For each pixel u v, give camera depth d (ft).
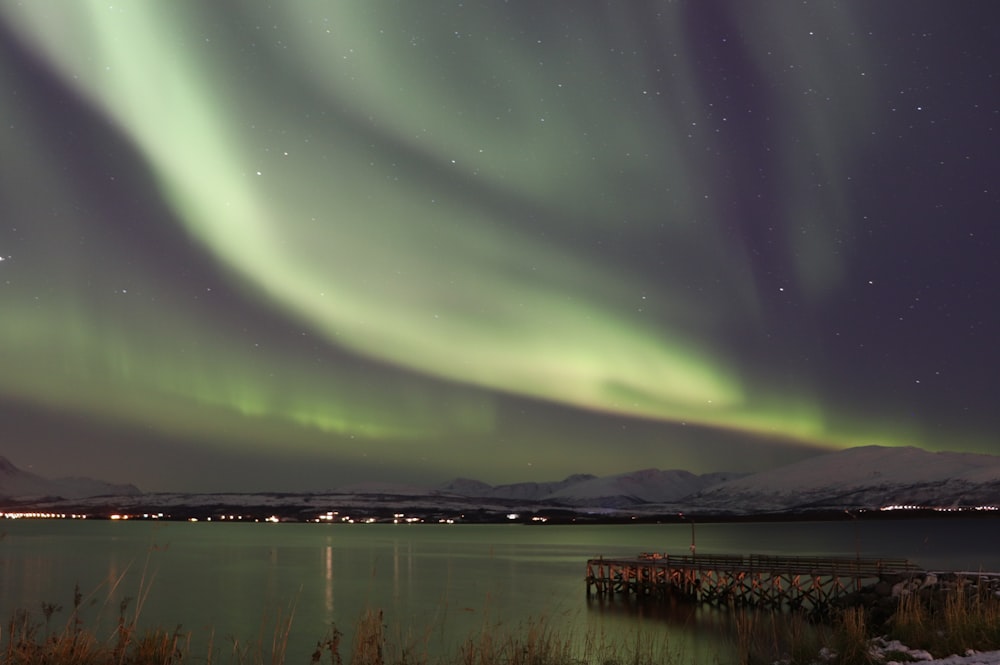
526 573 324.19
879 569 174.60
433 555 464.24
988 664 37.81
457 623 137.80
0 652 31.40
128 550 476.13
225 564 378.94
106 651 32.12
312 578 302.66
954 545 543.39
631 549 531.50
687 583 219.00
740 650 52.80
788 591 185.57
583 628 139.03
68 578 290.76
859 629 45.14
